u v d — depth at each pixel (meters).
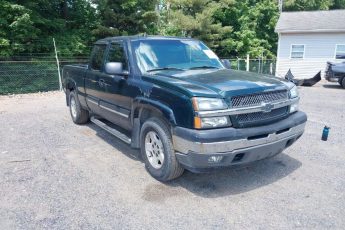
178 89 3.66
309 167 4.67
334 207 3.52
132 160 4.98
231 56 27.38
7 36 14.00
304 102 10.59
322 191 3.91
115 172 4.52
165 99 3.82
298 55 21.94
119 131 5.53
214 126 3.46
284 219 3.30
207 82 3.81
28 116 8.23
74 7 18.34
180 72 4.44
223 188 4.02
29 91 13.93
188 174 4.44
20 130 6.77
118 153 5.30
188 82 3.83
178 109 3.61
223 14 27.28
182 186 4.07
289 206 3.56
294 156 5.14
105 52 5.47
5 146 5.68
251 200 3.71
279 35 22.08
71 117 7.73
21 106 9.86
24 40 14.70
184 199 3.74
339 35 20.50
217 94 3.48
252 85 3.75
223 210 3.49
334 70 14.80
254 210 3.48
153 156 4.27
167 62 4.79
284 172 4.49
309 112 8.80
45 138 6.16
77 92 6.65
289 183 4.14
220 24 24.36
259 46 27.23
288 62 22.28
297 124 4.10
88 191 3.93
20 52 14.97
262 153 3.77
